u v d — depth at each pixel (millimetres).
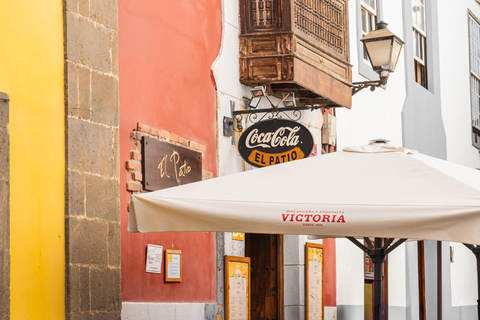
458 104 18156
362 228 5734
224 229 6004
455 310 17094
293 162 6535
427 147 16094
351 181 6121
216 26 9375
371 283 13453
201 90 8969
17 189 6184
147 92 7910
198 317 8523
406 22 15398
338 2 10977
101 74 7137
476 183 6094
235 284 9383
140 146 7676
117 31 7430
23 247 6195
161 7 8250
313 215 5816
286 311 10875
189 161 8508
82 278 6723
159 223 6121
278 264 10852
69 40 6785
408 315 14633
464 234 5527
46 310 6375
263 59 9727
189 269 8477
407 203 5719
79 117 6832
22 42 6332
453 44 18109
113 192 7176
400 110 14875
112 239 7117
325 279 11641
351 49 12906
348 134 12727
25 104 6316
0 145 5980
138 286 7555
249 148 8984
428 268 15781
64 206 6645
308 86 9977
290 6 9688
